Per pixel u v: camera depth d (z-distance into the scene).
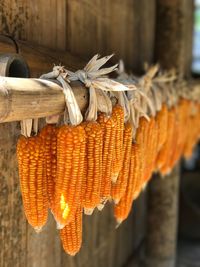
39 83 0.41
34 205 0.46
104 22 0.89
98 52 0.86
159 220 1.35
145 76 0.75
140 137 0.68
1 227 0.56
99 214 1.02
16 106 0.37
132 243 1.40
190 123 1.23
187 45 1.84
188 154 1.29
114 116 0.53
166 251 1.36
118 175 0.59
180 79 1.14
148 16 1.30
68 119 0.45
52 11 0.64
